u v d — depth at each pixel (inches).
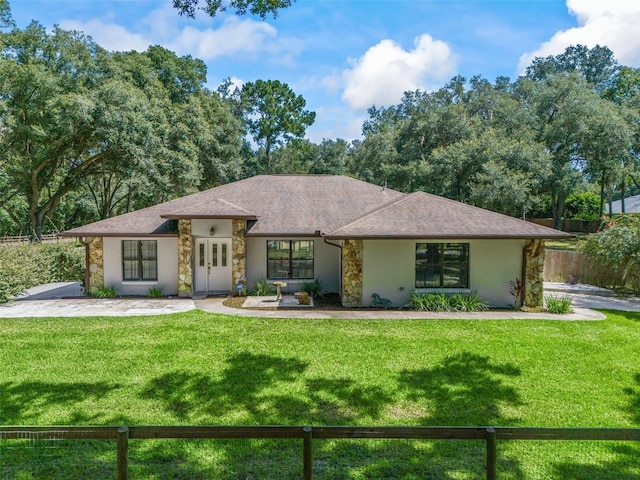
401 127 1732.3
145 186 1256.8
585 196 1953.7
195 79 1759.4
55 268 840.9
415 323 490.9
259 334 441.1
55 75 1147.3
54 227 1770.4
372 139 1780.3
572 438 161.3
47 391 293.9
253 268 697.0
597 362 359.6
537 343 410.6
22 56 1181.1
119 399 282.2
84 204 1825.8
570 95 1433.3
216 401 280.4
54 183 1578.5
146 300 635.5
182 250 661.9
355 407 273.3
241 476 196.7
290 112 2463.1
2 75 1067.3
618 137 1299.2
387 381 315.6
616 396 293.9
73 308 574.9
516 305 601.9
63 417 255.6
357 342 412.8
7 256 677.3
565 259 857.5
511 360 362.9
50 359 359.9
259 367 343.6
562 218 1908.2
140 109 1173.1
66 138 1173.1
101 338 423.8
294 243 698.8
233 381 314.2
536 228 594.6
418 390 300.2
